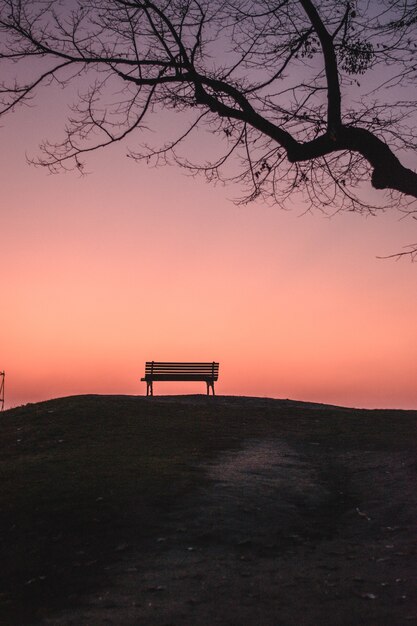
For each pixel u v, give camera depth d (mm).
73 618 7293
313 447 18422
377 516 11836
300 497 13078
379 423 21547
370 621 6914
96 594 8109
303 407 25297
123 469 14258
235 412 23312
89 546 9930
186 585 8250
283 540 10438
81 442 18234
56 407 23531
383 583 8188
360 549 9984
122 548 9727
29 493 12297
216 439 18766
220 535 10414
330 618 7047
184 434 19312
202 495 12430
